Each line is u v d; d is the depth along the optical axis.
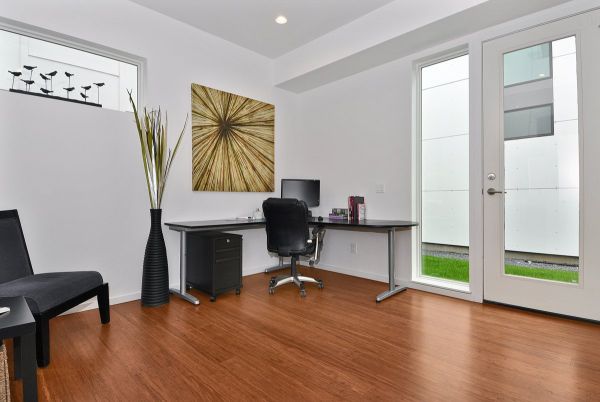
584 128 2.40
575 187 2.47
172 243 3.28
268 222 3.25
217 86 3.64
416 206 3.46
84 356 1.91
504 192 2.78
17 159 2.41
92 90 2.87
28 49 2.57
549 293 2.55
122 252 2.94
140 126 2.78
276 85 4.27
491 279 2.84
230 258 3.12
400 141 3.49
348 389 1.59
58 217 2.60
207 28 3.46
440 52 3.18
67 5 2.61
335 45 3.53
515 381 1.65
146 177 2.91
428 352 1.96
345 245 4.06
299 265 4.55
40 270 2.51
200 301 2.96
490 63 2.84
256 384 1.63
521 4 2.47
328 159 4.22
